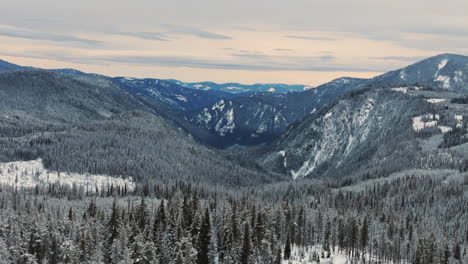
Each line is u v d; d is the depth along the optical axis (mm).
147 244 139875
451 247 195125
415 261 185375
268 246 159250
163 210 173500
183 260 137750
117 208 180250
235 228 165500
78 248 149875
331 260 185625
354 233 194750
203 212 179000
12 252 148375
